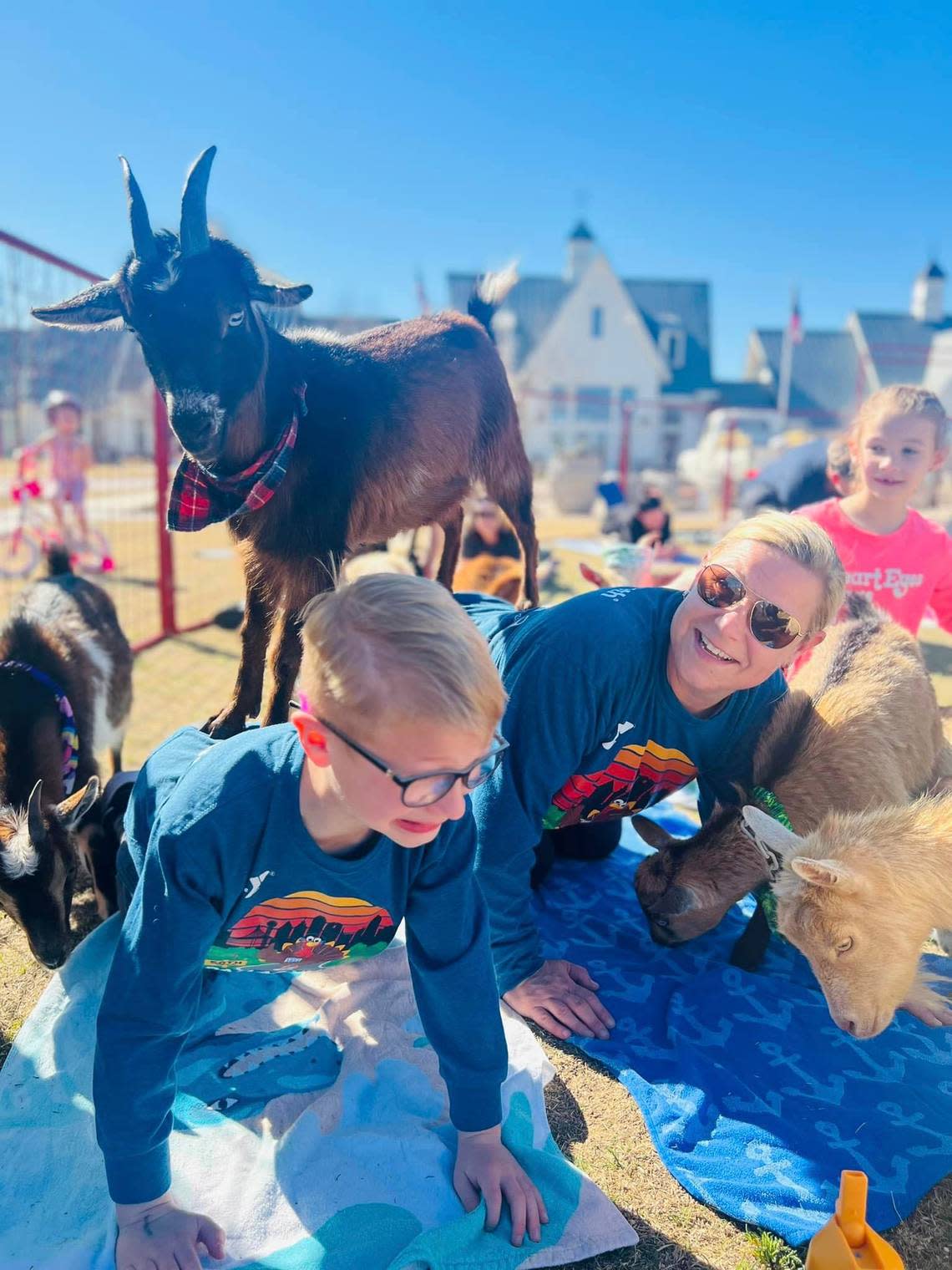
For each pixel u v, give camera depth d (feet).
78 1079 7.87
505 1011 9.16
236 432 10.38
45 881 9.01
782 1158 7.46
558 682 8.50
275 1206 6.75
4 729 10.25
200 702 18.75
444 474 12.61
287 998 9.10
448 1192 6.86
